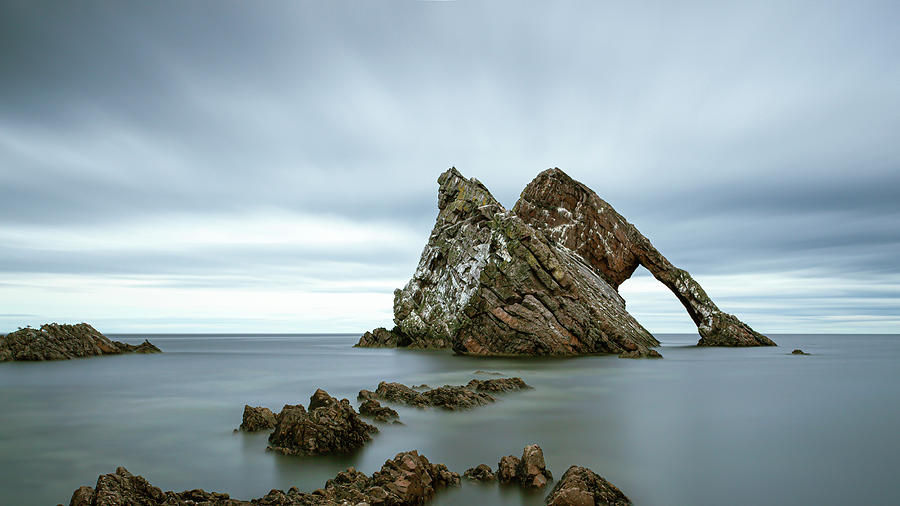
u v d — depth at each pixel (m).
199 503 10.77
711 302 85.94
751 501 12.59
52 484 14.43
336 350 87.50
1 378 40.06
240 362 57.00
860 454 16.81
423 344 83.12
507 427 20.80
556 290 62.41
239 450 17.36
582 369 45.16
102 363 52.88
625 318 70.38
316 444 16.77
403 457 12.89
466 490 13.00
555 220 84.88
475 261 77.69
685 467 15.32
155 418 23.42
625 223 83.81
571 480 11.96
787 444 18.16
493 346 62.06
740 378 39.34
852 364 54.03
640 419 22.61
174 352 82.12
